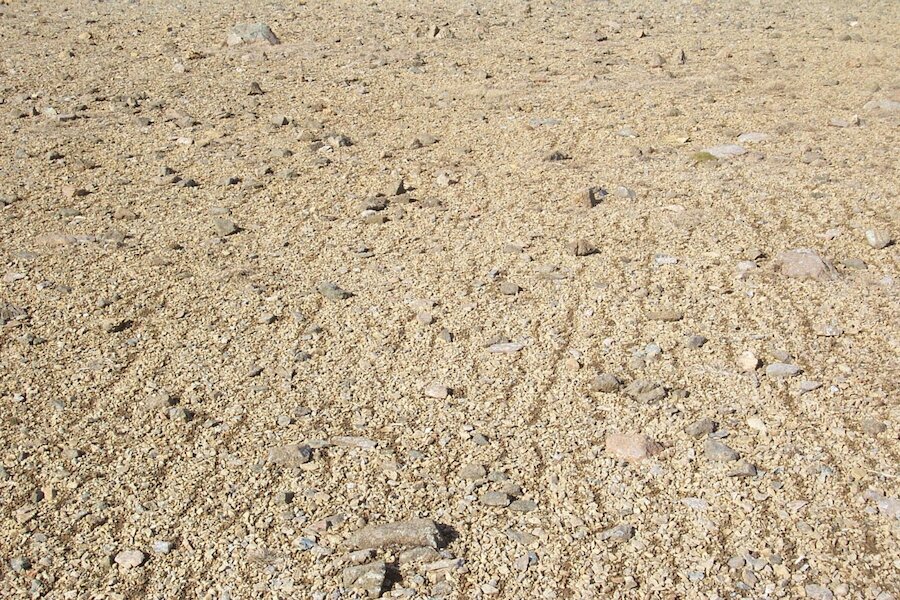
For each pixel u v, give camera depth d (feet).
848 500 8.16
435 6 33.78
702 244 12.60
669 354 10.22
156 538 7.97
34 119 18.90
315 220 13.75
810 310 10.95
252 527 8.04
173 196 14.74
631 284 11.62
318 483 8.52
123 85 21.66
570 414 9.34
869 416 9.13
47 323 11.05
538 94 20.44
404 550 7.74
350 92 20.88
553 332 10.66
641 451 8.74
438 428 9.18
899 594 7.25
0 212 14.16
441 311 11.14
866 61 23.27
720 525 7.97
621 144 16.75
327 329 10.84
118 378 10.03
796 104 19.27
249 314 11.18
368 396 9.66
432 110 19.36
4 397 9.73
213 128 18.19
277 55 24.97
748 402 9.41
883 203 13.66
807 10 32.89
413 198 14.43
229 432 9.19
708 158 15.75
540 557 7.70
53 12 32.04
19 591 7.49
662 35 27.91
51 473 8.69
